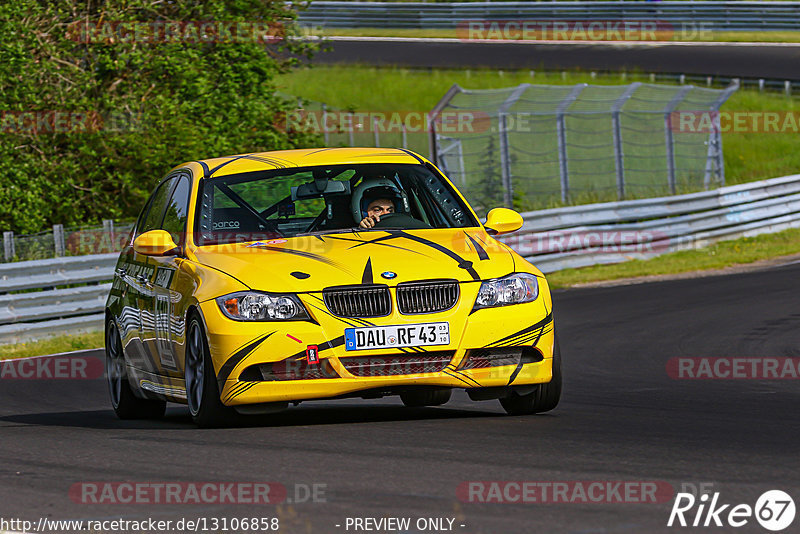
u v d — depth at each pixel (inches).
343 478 659.4
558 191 3804.1
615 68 5423.2
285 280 872.9
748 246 3029.0
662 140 4183.1
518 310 887.1
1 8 2711.6
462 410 1032.2
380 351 855.7
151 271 1044.5
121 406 1133.1
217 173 1037.8
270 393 853.8
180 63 2906.0
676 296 2156.7
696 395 1115.3
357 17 6471.5
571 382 1264.8
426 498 599.5
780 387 1166.3
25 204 2650.1
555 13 6235.2
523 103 3786.9
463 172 3408.0
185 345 927.7
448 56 5787.4
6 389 1471.5
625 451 729.6
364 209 1007.6
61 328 2133.4
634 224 2918.3
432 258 899.4
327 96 5073.8
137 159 2832.2
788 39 6048.2
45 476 719.7
